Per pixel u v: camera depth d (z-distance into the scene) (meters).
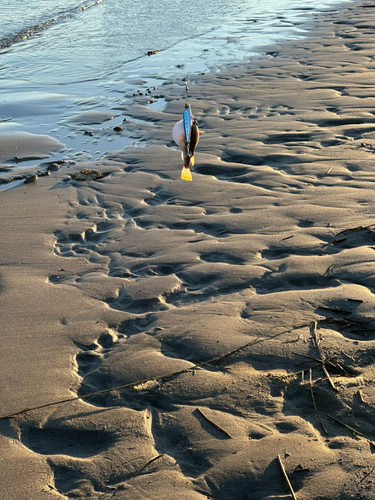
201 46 14.97
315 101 10.07
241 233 5.93
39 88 12.18
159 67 13.35
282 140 8.52
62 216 6.77
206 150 8.34
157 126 9.74
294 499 2.89
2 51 14.85
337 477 2.99
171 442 3.38
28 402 3.78
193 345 4.21
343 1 19.89
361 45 13.67
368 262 5.07
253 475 3.07
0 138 9.44
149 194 7.21
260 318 4.46
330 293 4.67
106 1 20.64
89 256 5.81
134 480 3.12
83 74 13.05
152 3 20.33
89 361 4.21
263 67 12.57
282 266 5.20
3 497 3.07
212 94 11.05
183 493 3.01
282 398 3.63
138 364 4.07
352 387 3.61
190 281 5.17
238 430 3.39
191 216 6.48
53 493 3.09
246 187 7.05
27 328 4.60
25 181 7.79
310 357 3.94
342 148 7.93
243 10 19.16
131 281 5.25
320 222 5.96
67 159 8.61
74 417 3.62
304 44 14.32
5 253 5.93
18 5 19.70
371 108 9.47
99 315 4.75
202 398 3.68
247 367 3.93
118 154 8.62
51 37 16.14
